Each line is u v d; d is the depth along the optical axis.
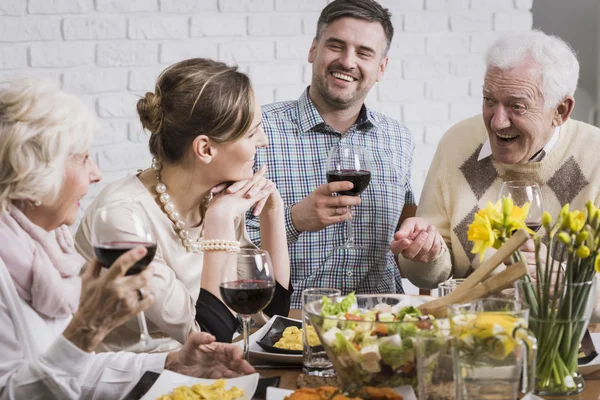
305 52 3.77
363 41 2.83
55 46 3.51
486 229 1.64
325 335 1.51
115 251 1.51
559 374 1.58
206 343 1.74
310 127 2.91
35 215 1.70
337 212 2.55
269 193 2.29
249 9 3.69
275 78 3.75
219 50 3.69
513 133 2.55
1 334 1.61
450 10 3.87
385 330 1.47
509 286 1.67
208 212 2.17
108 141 3.60
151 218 2.14
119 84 3.60
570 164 2.67
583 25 4.77
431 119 3.90
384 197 2.95
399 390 1.48
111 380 1.73
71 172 1.67
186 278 2.18
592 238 1.55
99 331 1.53
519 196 1.90
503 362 1.38
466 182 2.82
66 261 1.75
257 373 1.65
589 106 4.78
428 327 1.48
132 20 3.59
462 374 1.38
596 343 1.82
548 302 1.56
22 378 1.54
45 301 1.67
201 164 2.13
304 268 2.89
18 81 1.64
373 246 2.95
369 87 2.90
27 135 1.59
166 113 2.11
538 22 4.81
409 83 3.87
